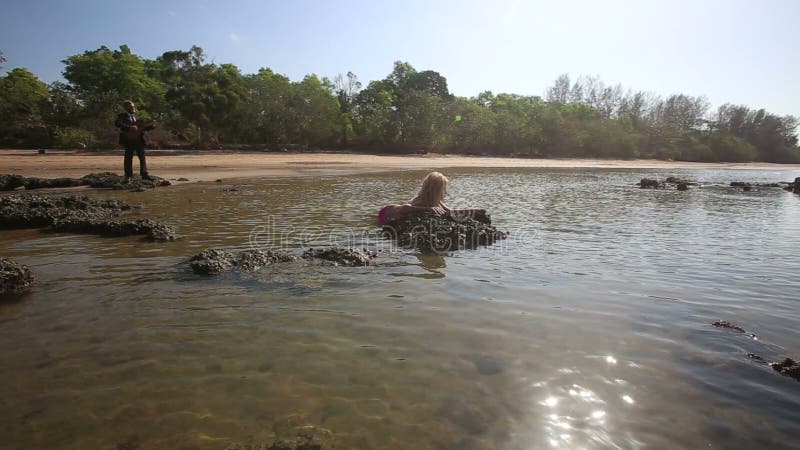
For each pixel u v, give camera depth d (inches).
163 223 334.3
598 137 2792.8
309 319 156.6
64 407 105.0
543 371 124.6
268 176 826.2
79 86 1791.3
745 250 277.7
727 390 118.0
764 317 166.9
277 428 98.7
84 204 398.6
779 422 105.2
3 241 274.5
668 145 3117.6
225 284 192.9
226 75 1632.6
